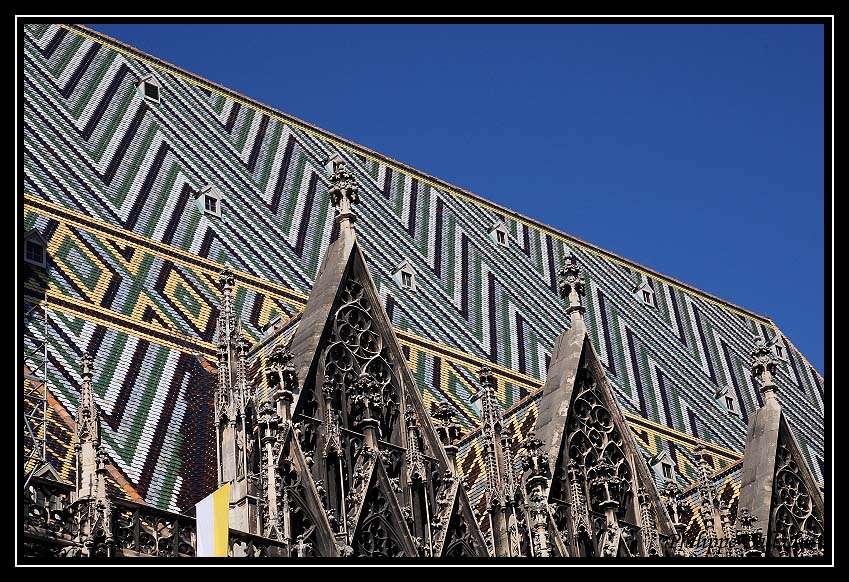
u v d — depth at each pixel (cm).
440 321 9125
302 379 5847
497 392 8800
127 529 5000
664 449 9362
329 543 5466
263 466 5438
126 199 8206
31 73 8650
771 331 12581
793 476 7394
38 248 7144
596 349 10175
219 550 5000
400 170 10662
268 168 9581
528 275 10569
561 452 6438
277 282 8444
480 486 6400
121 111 8969
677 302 11825
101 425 6081
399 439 6069
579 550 6262
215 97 9875
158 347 7019
